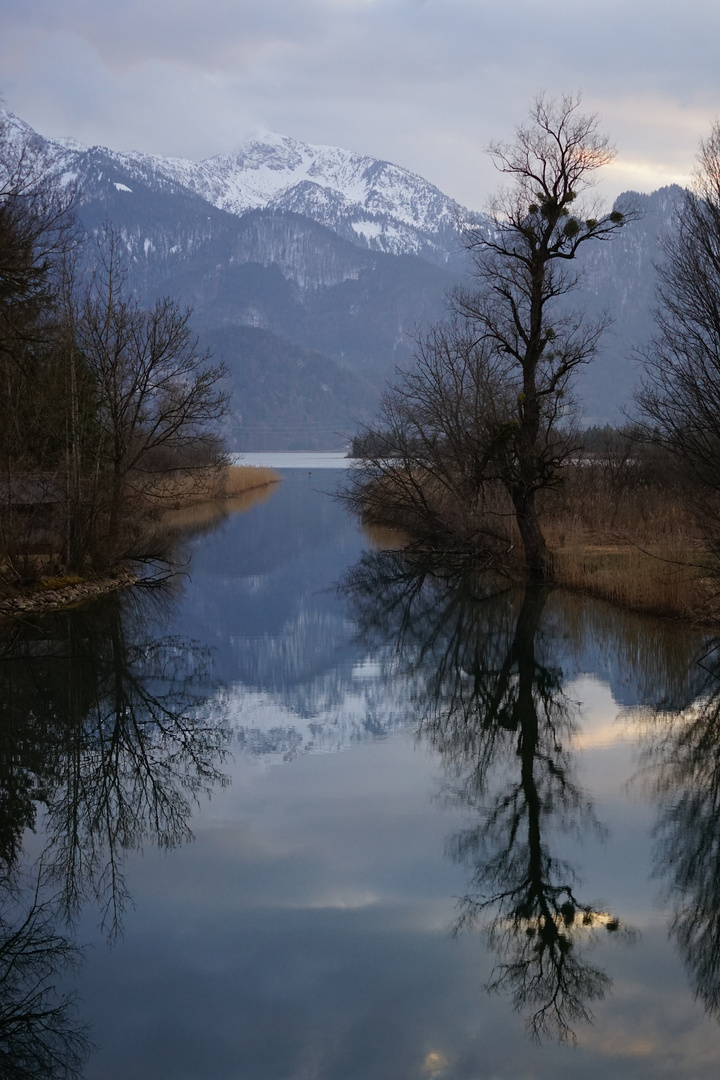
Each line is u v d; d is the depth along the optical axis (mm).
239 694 14234
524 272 22469
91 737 12203
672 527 24797
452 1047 5590
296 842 8672
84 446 24016
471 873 7980
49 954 6723
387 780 10453
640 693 13898
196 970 6496
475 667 15719
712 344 14875
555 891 7652
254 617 20688
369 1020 5879
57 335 22625
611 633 17188
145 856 8453
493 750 11406
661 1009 6008
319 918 7215
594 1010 5996
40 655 16703
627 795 9820
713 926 7117
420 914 7309
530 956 6656
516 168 21453
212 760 11258
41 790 10266
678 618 17969
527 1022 5875
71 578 22578
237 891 7695
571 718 12703
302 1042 5652
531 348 22359
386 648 17422
